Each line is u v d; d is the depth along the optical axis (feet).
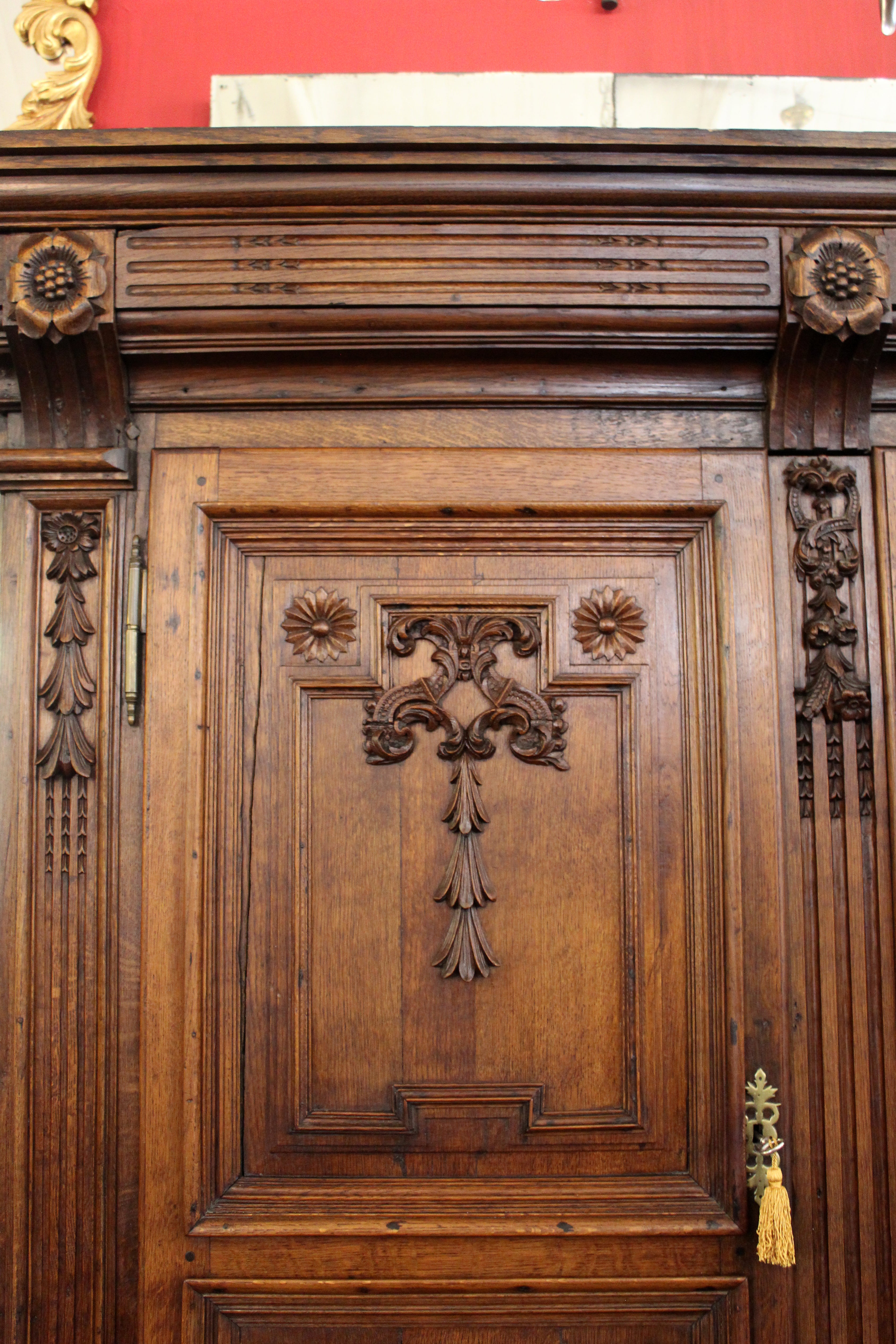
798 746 3.82
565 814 3.79
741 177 3.70
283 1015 3.69
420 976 3.72
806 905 3.75
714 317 3.70
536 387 3.86
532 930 3.74
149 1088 3.60
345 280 3.67
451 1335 3.55
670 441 3.90
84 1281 3.55
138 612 3.78
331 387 3.86
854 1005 3.68
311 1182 3.63
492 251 3.69
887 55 4.26
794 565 3.84
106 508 3.83
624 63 4.25
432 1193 3.61
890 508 3.84
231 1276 3.54
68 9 4.09
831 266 3.60
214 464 3.85
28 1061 3.62
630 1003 3.70
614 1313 3.55
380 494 3.84
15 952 3.64
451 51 4.23
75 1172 3.60
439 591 3.85
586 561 3.88
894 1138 3.61
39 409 3.82
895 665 3.78
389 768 3.81
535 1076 3.69
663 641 3.85
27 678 3.74
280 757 3.79
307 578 3.86
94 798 3.74
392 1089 3.68
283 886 3.74
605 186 3.67
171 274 3.68
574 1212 3.58
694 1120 3.64
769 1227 3.37
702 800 3.75
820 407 3.84
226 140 3.63
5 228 3.71
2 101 4.68
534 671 3.85
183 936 3.64
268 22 4.23
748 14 4.28
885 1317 3.56
